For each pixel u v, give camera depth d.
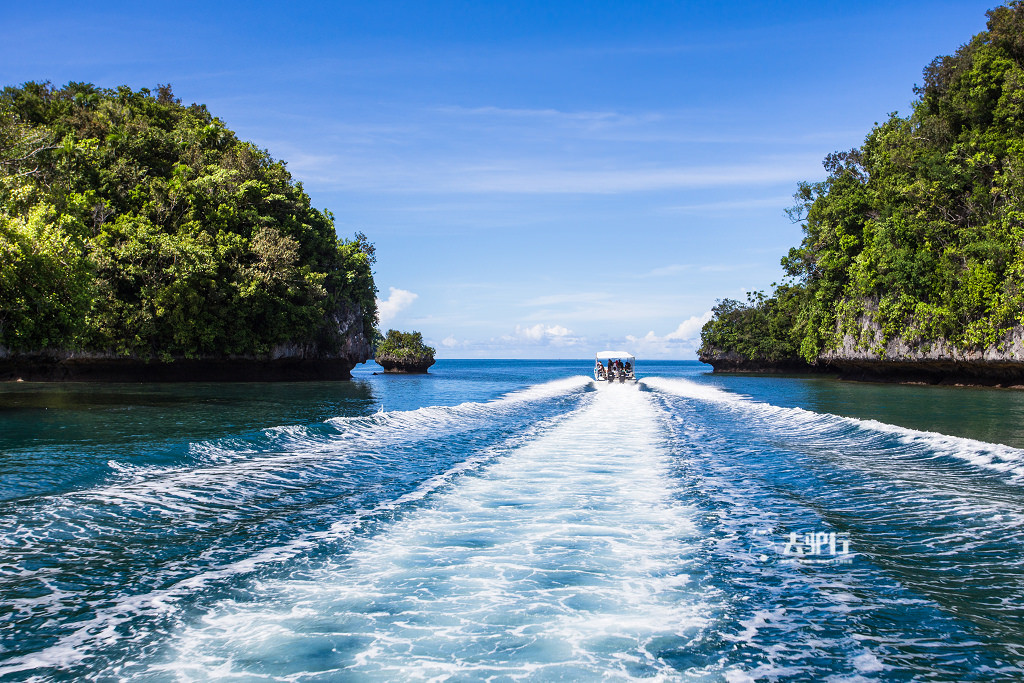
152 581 6.38
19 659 4.80
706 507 9.48
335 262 62.91
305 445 14.70
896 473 11.96
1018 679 4.59
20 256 22.70
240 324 46.78
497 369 139.50
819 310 62.44
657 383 53.12
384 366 95.12
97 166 47.31
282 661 4.79
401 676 4.59
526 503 9.70
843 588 6.32
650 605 5.87
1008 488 10.58
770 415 23.72
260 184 56.56
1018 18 44.91
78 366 43.28
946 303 42.72
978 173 44.31
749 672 4.66
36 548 7.25
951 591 6.25
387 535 7.96
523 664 4.77
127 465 11.62
